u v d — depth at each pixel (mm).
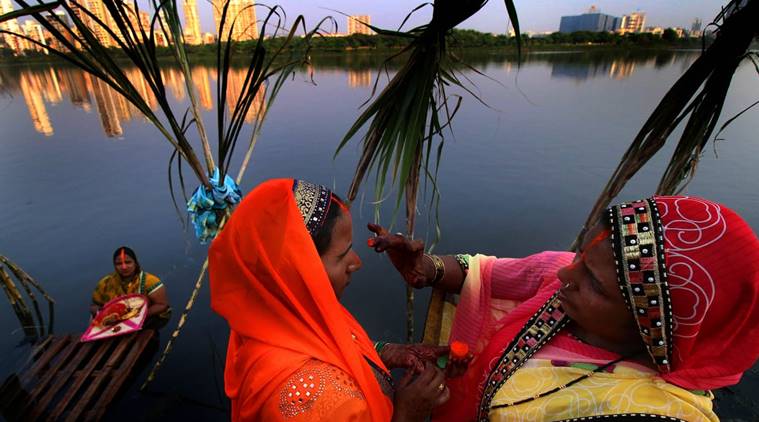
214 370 3766
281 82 2285
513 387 975
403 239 1234
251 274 805
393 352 1225
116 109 17219
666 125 1748
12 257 6004
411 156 1686
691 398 787
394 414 880
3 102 19047
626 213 793
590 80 28625
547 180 8734
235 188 2473
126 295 4129
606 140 12000
